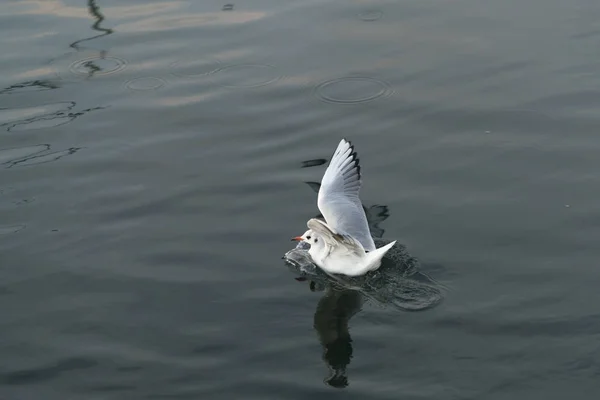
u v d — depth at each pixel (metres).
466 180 14.48
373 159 15.27
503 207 13.66
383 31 20.12
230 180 14.93
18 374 10.63
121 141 16.30
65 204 14.38
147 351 10.95
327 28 20.42
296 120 16.77
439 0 21.66
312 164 15.31
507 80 17.72
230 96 17.75
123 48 19.84
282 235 13.38
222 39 20.08
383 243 12.87
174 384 10.34
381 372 10.34
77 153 15.92
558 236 12.81
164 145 16.14
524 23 20.14
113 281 12.41
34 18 21.56
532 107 16.67
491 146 15.47
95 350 11.02
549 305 11.28
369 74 18.27
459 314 11.27
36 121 17.03
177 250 13.08
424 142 15.75
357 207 12.87
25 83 18.45
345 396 9.98
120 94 17.97
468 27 20.08
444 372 10.25
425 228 13.23
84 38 20.39
